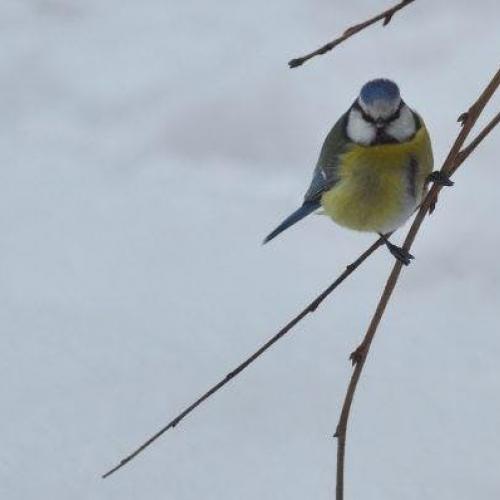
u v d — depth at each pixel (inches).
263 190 539.2
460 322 430.6
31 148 581.9
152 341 425.4
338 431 202.1
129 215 522.9
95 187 546.6
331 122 581.0
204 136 579.5
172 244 497.4
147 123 598.5
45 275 474.9
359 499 343.6
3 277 472.7
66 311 446.3
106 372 406.9
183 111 598.5
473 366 407.8
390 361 409.7
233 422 377.7
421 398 390.0
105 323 437.7
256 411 382.6
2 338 428.5
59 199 537.6
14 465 360.5
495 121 225.9
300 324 431.5
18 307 449.4
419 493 346.0
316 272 470.0
